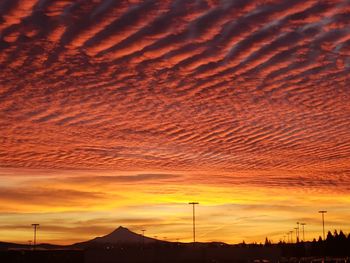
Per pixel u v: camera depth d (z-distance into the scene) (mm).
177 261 86812
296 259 108062
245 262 87750
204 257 89312
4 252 77062
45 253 78562
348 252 132000
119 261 82938
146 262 84688
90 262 81500
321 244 145375
